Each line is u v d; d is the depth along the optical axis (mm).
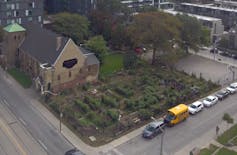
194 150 58969
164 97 78625
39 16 122812
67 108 71438
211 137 64375
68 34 110562
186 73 96500
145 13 104500
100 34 122938
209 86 87000
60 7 150750
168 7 168000
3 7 112625
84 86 81938
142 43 102000
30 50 87500
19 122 66250
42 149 57969
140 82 87000
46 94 76875
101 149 58688
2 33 103062
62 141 60594
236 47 120938
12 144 58875
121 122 67375
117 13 129625
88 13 133250
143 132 63125
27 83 84438
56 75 78812
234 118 72562
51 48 81812
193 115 73062
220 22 133000
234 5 158500
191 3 166375
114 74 92250
